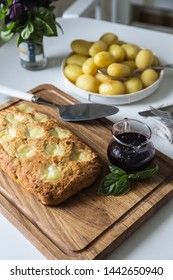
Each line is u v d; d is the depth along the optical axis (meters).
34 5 0.86
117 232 0.63
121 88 0.87
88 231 0.63
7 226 0.66
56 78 0.97
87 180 0.69
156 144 0.80
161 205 0.69
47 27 0.89
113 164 0.72
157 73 0.96
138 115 0.87
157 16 1.65
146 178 0.71
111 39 0.97
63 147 0.73
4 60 1.02
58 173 0.68
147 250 0.63
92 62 0.89
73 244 0.61
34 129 0.76
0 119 0.78
